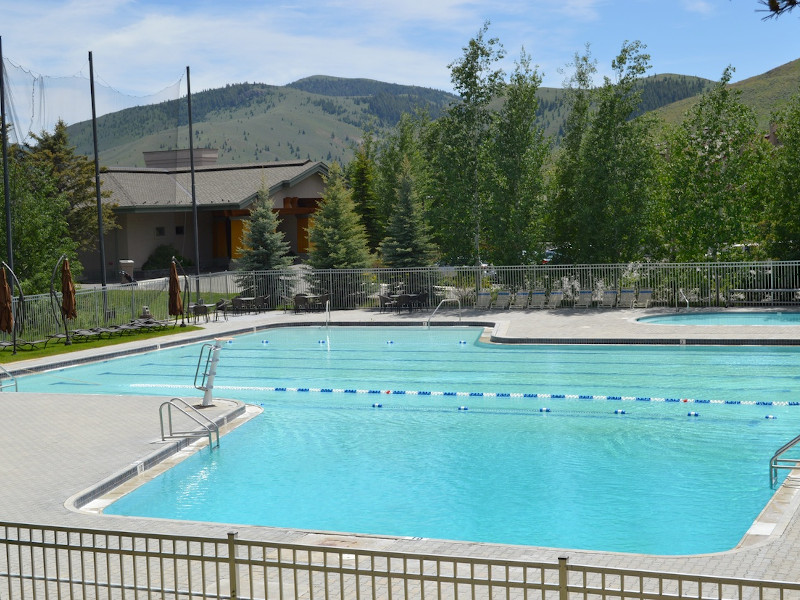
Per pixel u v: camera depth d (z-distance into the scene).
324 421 16.92
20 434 15.34
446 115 36.31
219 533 9.73
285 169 52.44
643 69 33.09
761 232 35.56
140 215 48.56
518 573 8.16
